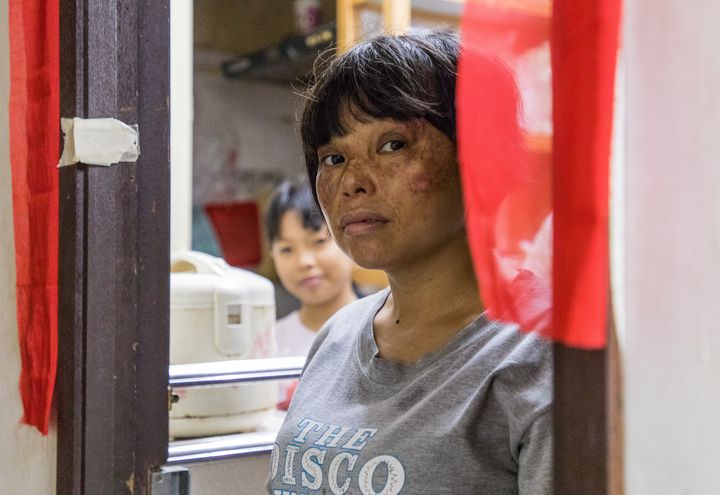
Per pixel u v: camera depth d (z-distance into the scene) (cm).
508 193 58
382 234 88
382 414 86
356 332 102
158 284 119
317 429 92
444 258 91
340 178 91
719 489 47
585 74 51
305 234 224
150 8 117
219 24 360
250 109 379
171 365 136
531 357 78
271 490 96
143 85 117
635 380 52
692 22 48
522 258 58
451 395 81
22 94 122
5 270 132
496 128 57
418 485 79
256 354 154
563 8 53
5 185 132
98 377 114
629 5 52
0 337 134
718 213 47
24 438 128
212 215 324
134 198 117
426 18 204
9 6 124
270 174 386
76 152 111
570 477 55
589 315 52
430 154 87
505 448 79
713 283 47
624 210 53
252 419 147
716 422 47
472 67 57
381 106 87
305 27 328
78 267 113
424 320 92
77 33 112
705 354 48
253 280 156
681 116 49
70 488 114
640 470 51
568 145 53
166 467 121
